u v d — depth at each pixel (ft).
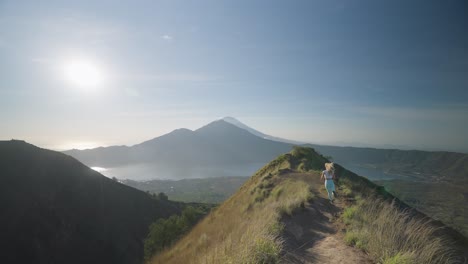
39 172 302.86
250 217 46.50
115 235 295.28
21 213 247.50
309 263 24.77
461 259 27.40
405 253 21.84
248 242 24.70
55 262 232.53
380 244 24.93
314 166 106.32
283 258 25.07
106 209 323.78
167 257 52.60
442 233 37.86
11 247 220.43
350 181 73.20
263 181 81.41
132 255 279.69
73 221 278.67
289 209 42.04
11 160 296.71
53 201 281.74
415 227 27.63
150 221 346.33
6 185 265.34
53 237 247.50
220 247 27.68
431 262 22.68
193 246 45.34
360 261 24.23
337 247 28.12
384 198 64.44
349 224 34.78
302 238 32.07
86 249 262.47
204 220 83.51
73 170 338.75
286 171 93.56
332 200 49.85
